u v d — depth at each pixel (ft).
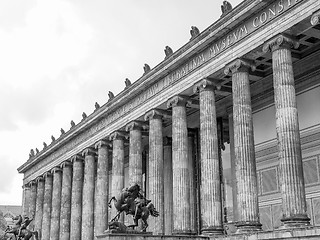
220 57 156.66
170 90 184.65
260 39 139.13
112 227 132.67
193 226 211.20
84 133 268.21
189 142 221.05
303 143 157.38
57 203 302.86
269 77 172.55
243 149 140.87
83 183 280.51
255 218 135.44
